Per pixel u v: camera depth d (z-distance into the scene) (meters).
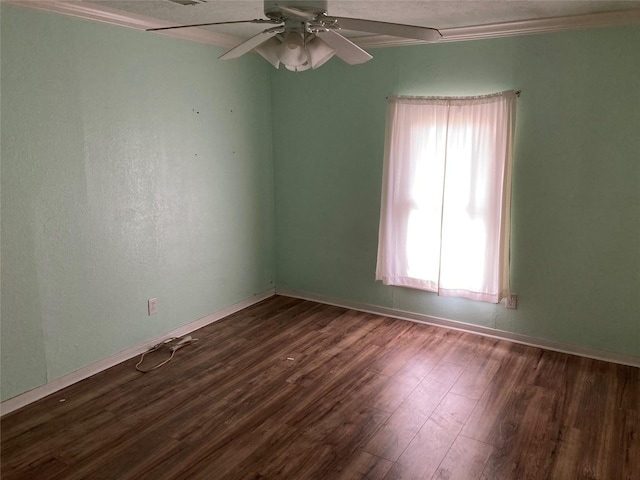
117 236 3.50
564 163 3.58
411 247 4.21
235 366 3.59
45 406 3.07
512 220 3.83
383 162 4.24
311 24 2.27
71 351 3.30
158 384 3.34
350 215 4.56
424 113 3.97
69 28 3.05
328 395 3.20
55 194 3.09
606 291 3.59
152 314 3.84
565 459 2.57
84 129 3.21
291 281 5.04
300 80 4.55
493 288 3.87
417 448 2.67
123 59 3.39
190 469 2.51
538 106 3.61
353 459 2.58
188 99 3.91
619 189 3.44
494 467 2.52
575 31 3.41
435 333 4.14
